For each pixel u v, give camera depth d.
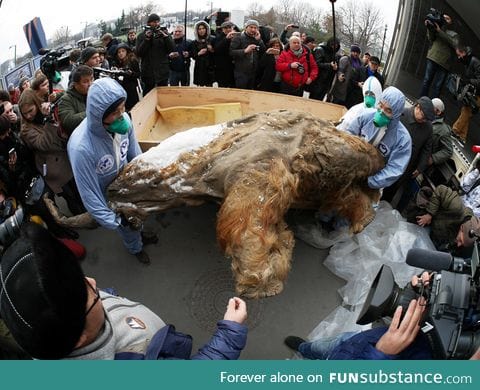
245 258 2.81
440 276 1.74
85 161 2.90
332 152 3.17
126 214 3.27
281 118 3.34
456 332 1.61
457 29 5.65
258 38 6.21
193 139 3.24
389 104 3.25
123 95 2.76
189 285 3.67
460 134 5.13
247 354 3.22
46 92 3.81
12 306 1.15
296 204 3.53
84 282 1.26
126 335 1.58
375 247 3.85
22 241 1.21
